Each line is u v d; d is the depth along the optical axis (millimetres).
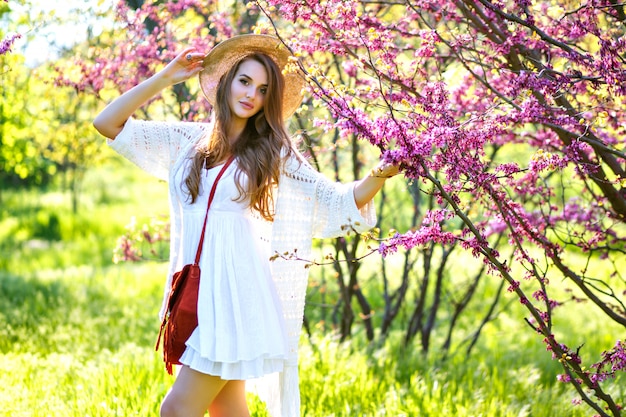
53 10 4219
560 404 4289
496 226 4305
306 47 2904
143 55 4340
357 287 5590
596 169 2838
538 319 2783
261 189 2891
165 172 3137
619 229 5852
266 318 2803
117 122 2979
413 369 5020
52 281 9297
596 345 6609
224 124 2965
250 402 3812
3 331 6168
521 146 5570
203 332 2713
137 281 9773
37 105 7363
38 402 3996
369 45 2807
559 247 3244
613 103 3219
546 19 3262
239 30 4820
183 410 2744
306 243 2943
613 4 2793
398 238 2572
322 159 5359
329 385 4328
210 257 2809
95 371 4625
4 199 20312
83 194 21594
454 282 8562
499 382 4715
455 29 3006
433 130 2451
